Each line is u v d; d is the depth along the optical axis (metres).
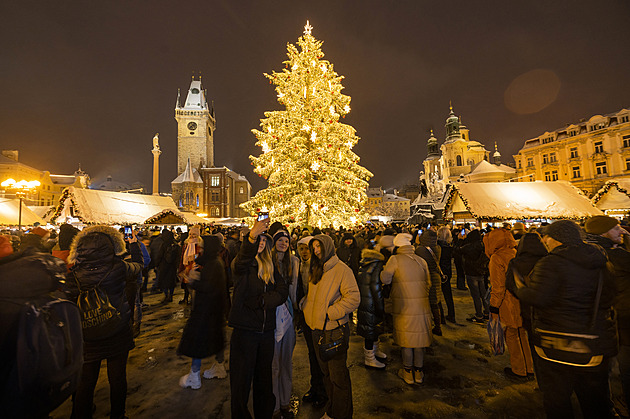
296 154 16.61
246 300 2.78
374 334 4.31
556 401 2.29
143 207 17.67
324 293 2.96
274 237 3.11
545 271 2.28
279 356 3.21
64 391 1.73
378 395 3.64
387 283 4.01
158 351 5.08
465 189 14.49
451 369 4.30
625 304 2.85
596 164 40.00
